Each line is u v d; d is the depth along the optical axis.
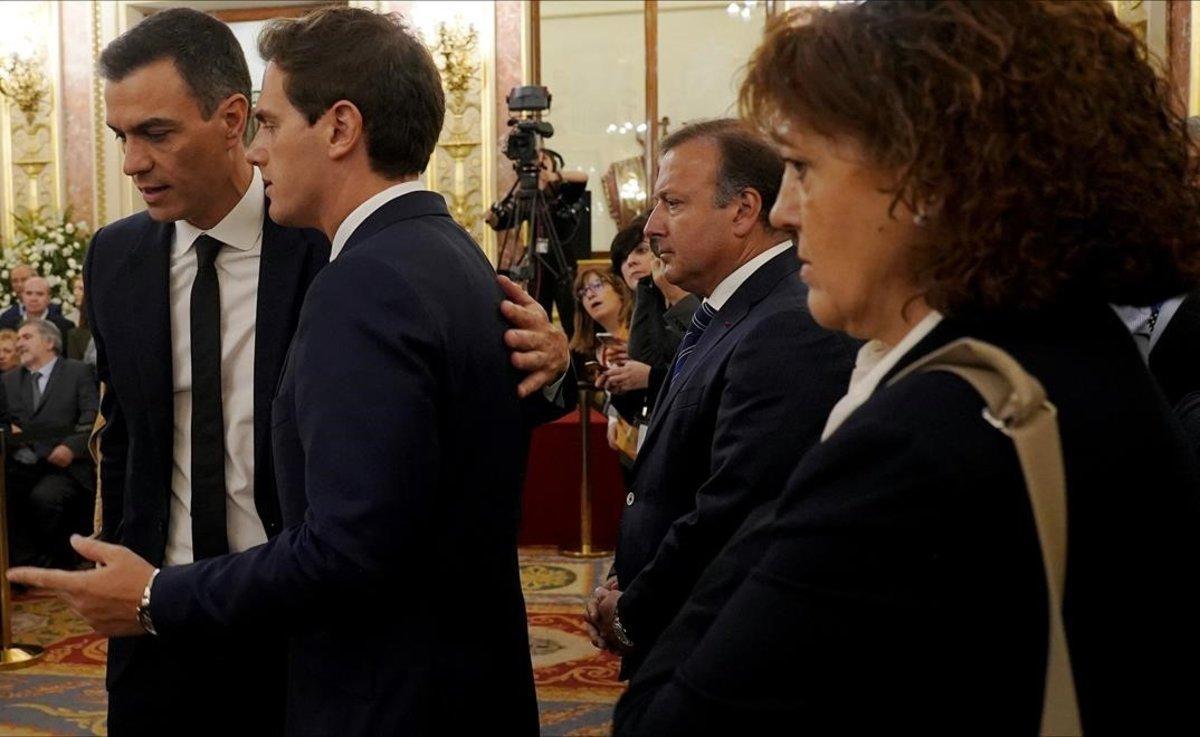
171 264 1.92
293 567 1.24
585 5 8.42
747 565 0.96
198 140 1.78
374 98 1.43
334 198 1.47
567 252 5.82
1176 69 6.44
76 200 9.09
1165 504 0.82
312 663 1.38
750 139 1.97
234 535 1.88
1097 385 0.81
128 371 1.89
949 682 0.77
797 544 0.79
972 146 0.81
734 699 0.80
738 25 8.23
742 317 1.89
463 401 1.38
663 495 1.94
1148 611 0.81
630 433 4.11
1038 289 0.80
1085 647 0.78
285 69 1.44
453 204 8.46
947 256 0.82
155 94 1.75
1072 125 0.81
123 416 1.96
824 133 0.87
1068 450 0.78
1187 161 0.88
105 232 1.98
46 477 5.87
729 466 1.67
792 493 0.82
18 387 6.17
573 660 4.19
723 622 0.83
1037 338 0.83
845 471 0.79
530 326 1.52
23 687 4.09
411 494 1.26
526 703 1.55
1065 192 0.81
